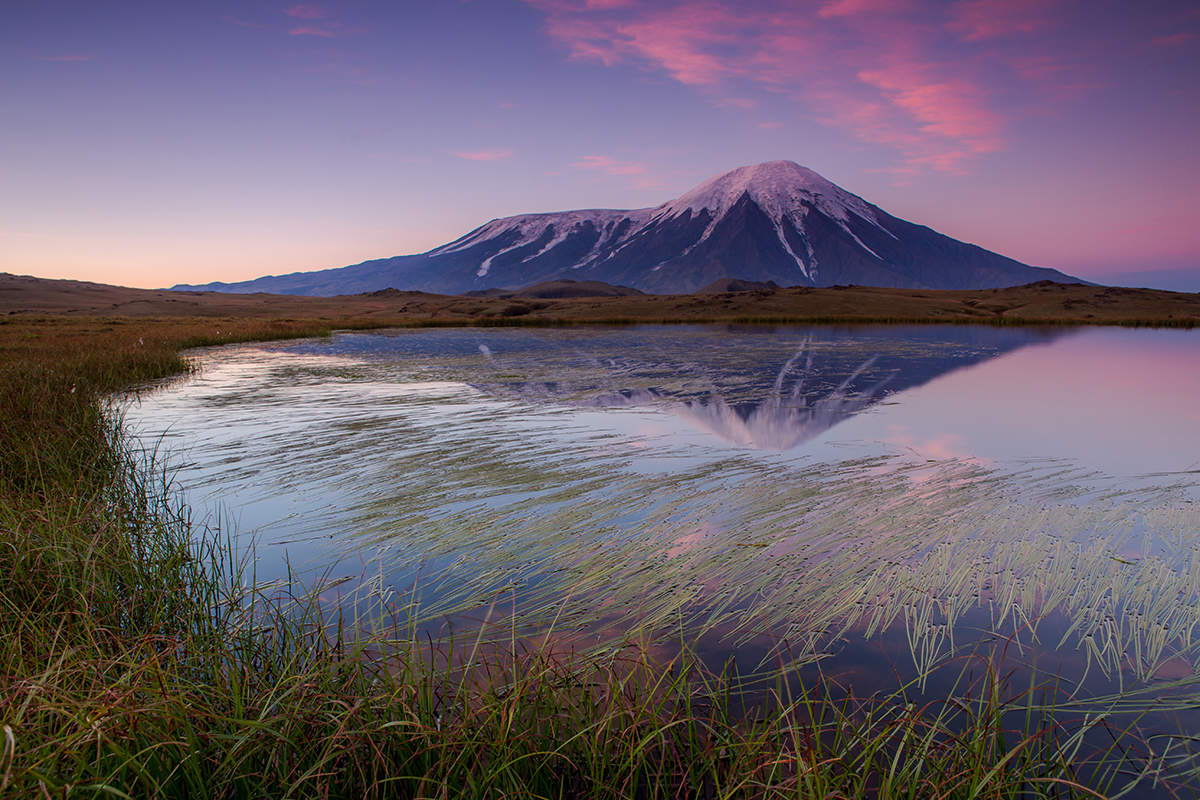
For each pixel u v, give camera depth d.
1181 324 56.97
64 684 2.58
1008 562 4.82
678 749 2.63
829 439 9.54
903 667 3.42
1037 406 12.70
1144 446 9.09
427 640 3.68
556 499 6.54
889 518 5.88
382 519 5.96
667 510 6.15
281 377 17.97
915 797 2.32
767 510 6.13
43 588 3.85
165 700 2.35
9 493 5.56
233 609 3.81
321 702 2.59
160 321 58.31
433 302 113.69
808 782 2.22
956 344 32.50
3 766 1.85
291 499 6.65
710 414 11.77
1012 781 2.31
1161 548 5.09
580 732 2.46
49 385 11.69
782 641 3.71
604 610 4.11
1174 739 2.81
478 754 2.46
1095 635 3.74
